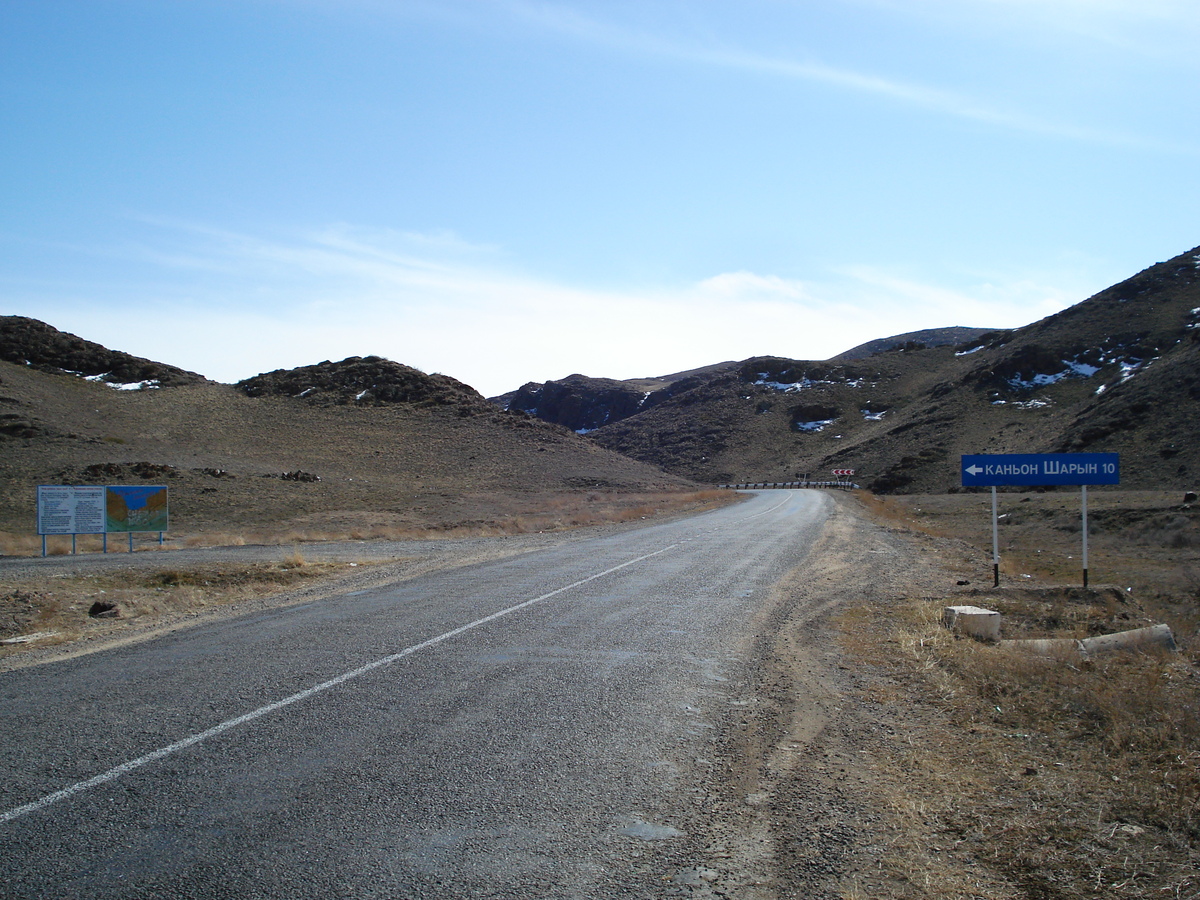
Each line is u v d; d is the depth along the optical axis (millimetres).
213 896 3457
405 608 11430
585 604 11797
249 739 5551
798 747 5586
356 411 73938
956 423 98688
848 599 12578
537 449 72500
